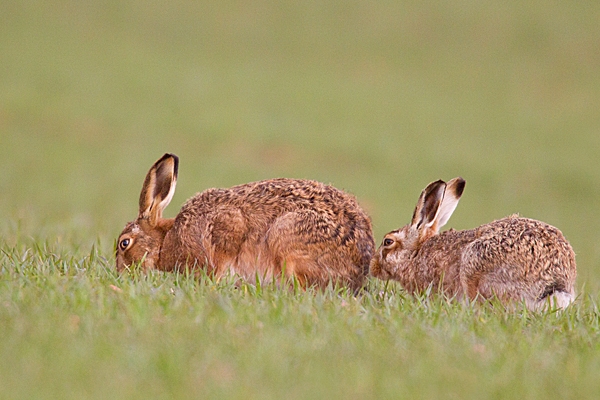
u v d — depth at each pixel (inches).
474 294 562.9
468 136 2423.7
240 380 362.0
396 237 622.2
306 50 3134.8
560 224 1640.0
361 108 2623.0
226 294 505.4
